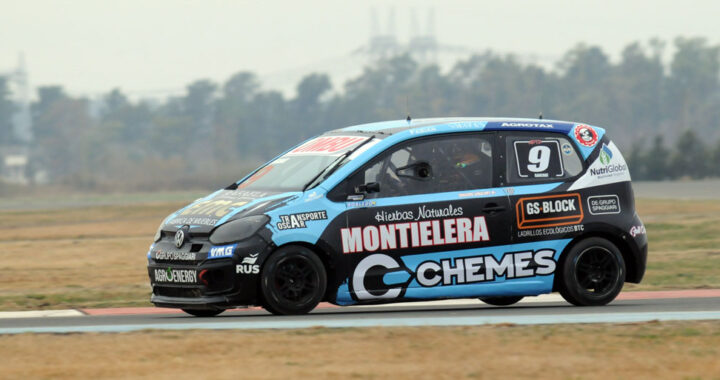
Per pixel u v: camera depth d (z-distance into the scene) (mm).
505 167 32594
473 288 31750
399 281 30875
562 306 33750
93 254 70375
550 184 33000
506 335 25000
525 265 32438
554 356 22188
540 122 33594
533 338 24531
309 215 30062
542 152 33188
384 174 31125
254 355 22406
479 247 31844
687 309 31891
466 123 32562
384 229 30734
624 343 23875
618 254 33594
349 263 30359
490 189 32188
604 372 20516
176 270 30359
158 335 25250
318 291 30062
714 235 75688
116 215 137875
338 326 26750
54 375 20453
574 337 24703
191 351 22953
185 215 31359
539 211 32625
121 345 23797
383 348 23156
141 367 21141
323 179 30750
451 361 21625
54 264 63594
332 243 30156
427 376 20078
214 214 30469
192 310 32625
